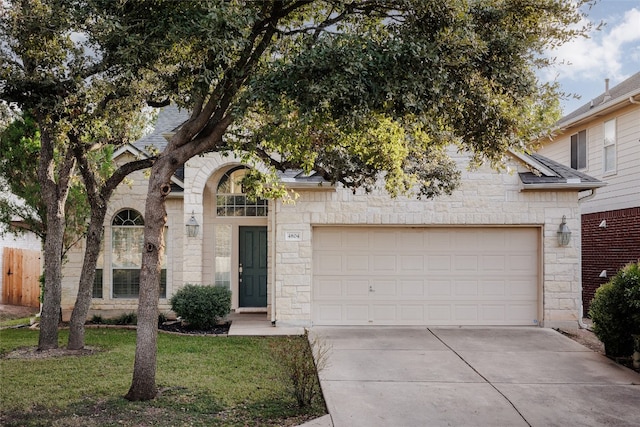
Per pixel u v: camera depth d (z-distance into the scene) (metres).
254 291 14.65
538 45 6.55
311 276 12.37
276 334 11.41
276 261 12.30
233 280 14.52
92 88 8.16
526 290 12.50
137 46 6.51
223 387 7.28
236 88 6.96
